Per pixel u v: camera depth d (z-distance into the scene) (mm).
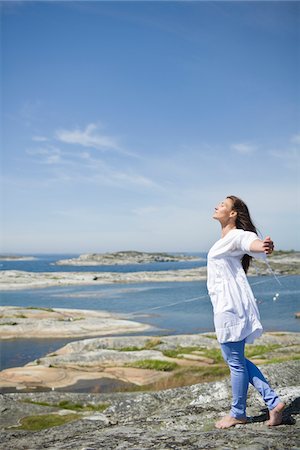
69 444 4832
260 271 106938
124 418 7293
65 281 101625
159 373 20859
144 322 43688
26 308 47375
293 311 48969
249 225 4707
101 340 28812
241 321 4426
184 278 111375
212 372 19391
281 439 3965
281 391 6258
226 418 4812
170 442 4242
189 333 37281
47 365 23516
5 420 10125
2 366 25938
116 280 106938
